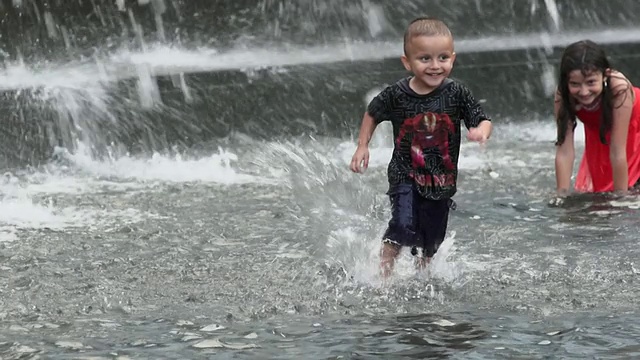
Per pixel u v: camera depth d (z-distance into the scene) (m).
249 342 8.12
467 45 24.77
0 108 17.95
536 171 16.61
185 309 9.12
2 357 7.82
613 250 10.95
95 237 12.10
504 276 9.95
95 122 18.62
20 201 14.28
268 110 20.67
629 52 24.45
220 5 24.75
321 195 12.71
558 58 23.66
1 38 22.42
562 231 11.98
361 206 12.42
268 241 11.73
